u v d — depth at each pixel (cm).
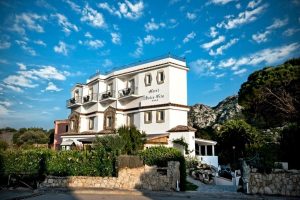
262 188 1678
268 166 1688
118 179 1938
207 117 8919
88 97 4594
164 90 3531
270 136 3200
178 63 3634
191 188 2031
